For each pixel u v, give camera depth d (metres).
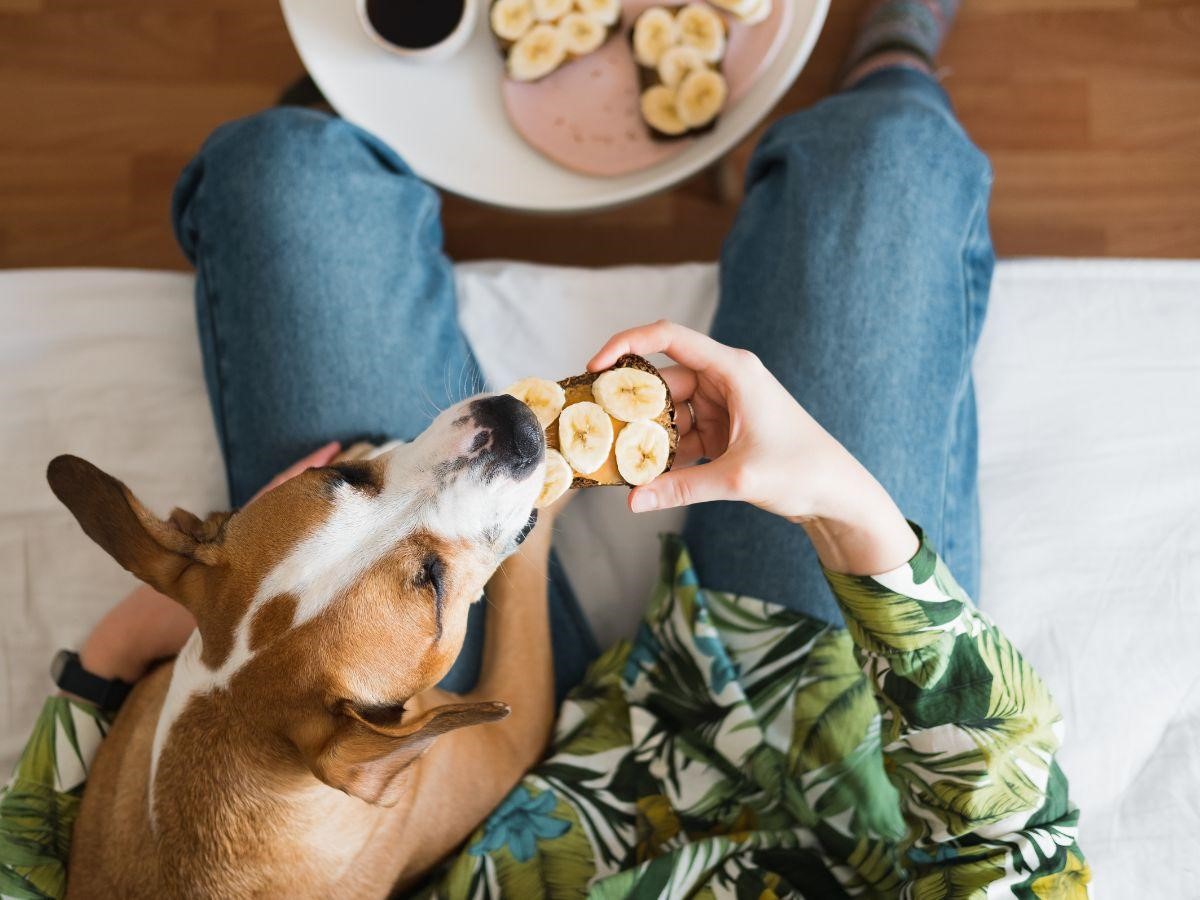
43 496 1.72
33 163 2.31
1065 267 1.76
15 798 1.31
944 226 1.58
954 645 1.16
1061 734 1.22
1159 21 2.23
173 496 1.74
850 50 2.19
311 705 1.08
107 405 1.76
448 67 1.71
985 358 1.74
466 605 1.19
